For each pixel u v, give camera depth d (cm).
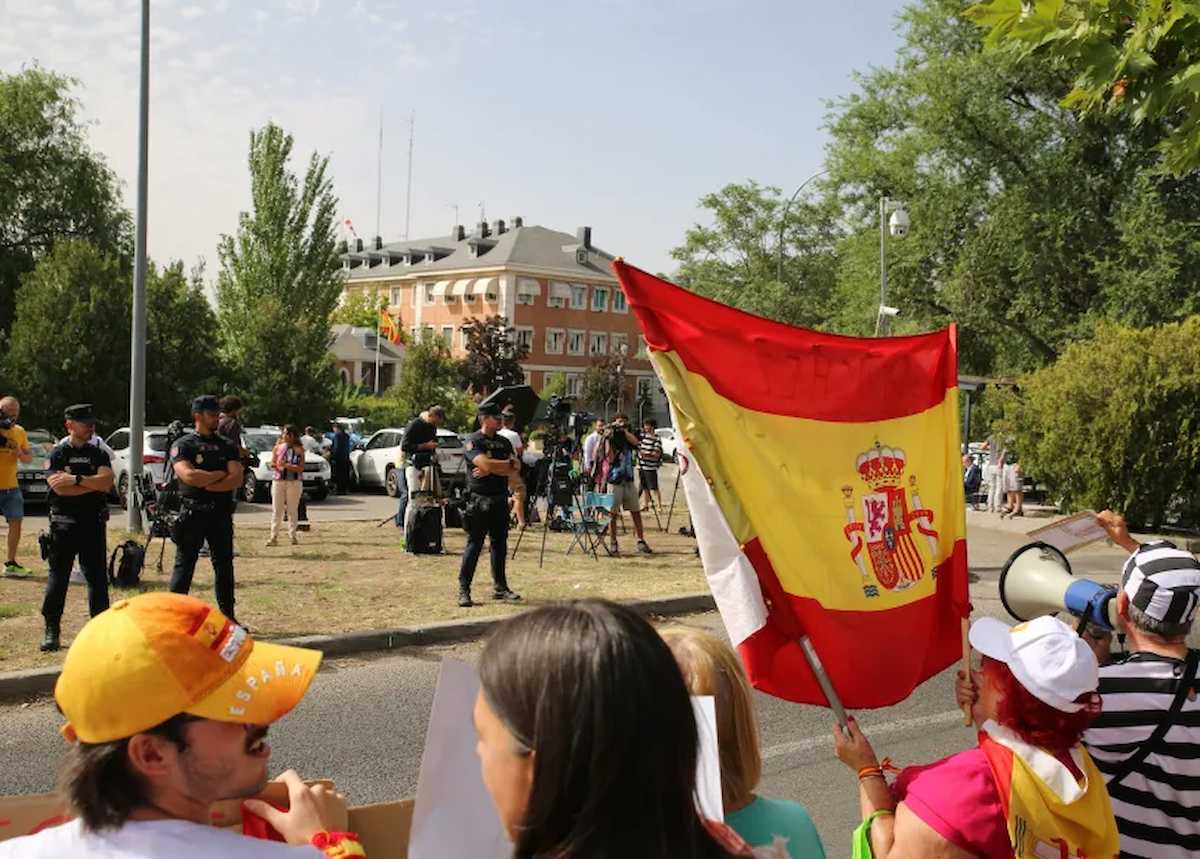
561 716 132
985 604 1146
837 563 284
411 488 1421
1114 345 1939
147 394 3231
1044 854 211
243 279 4766
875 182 3453
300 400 3672
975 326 3203
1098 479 1930
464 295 7994
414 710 704
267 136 4759
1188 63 541
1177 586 257
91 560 813
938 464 307
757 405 284
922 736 680
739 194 6938
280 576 1186
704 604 1099
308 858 161
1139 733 249
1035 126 3103
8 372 3025
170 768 155
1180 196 2827
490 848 177
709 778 192
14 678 711
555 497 1399
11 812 185
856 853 241
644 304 277
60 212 3806
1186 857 247
